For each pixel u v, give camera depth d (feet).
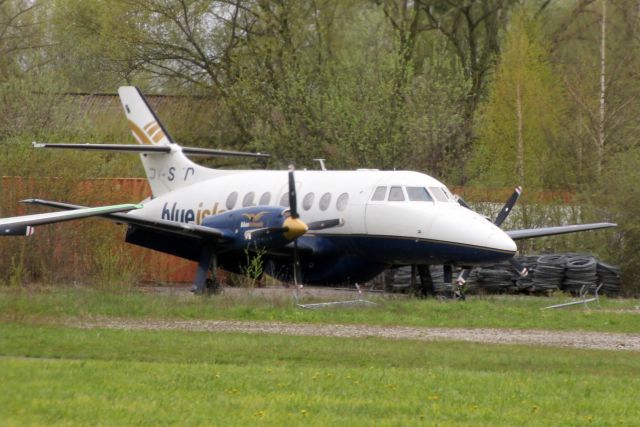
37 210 336.70
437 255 272.31
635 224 341.00
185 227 273.33
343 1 500.74
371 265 291.38
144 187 368.68
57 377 137.90
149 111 347.77
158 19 497.87
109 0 500.33
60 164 339.98
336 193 290.97
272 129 451.12
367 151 411.13
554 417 122.83
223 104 490.90
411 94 414.62
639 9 517.55
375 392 134.31
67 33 545.85
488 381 143.13
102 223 333.62
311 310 236.63
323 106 432.25
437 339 190.60
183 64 513.04
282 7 488.85
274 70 477.36
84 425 112.06
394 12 514.68
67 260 331.16
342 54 479.82
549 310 245.86
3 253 326.65
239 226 273.95
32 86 452.76
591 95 469.57
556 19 555.28
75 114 460.55
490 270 328.70
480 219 274.98
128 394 128.47
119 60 506.89
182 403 124.36
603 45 469.57
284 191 305.32
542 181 400.06
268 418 117.80
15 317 206.49
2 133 427.33
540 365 160.35
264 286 350.02
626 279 347.15
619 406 128.98
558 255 329.31
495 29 535.19
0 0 559.79
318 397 130.00
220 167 522.47
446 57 452.35
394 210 276.82
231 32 506.07
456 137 415.03
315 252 290.35
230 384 136.98
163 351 166.81
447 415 122.31
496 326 213.87
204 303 244.83
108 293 262.88
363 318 222.28
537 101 468.34
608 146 418.31
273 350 169.27
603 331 208.13
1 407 118.93
